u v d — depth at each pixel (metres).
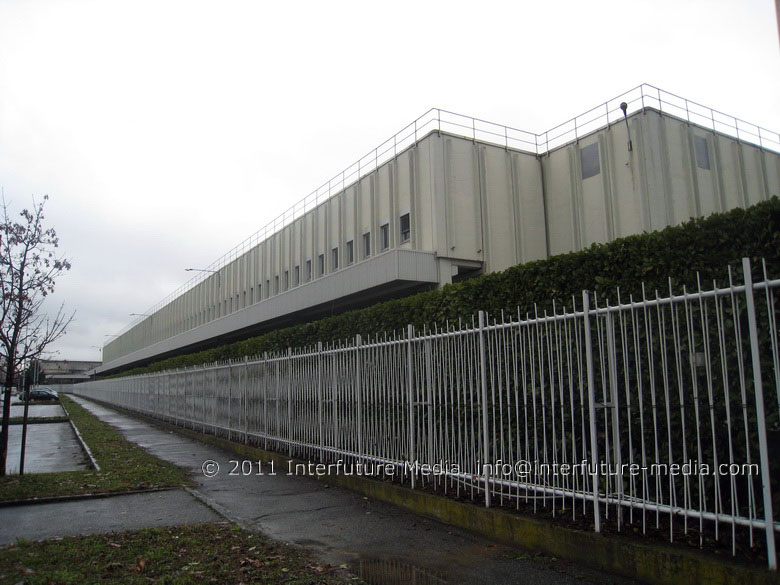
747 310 4.61
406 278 18.52
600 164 20.06
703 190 20.03
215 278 44.03
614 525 5.49
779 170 23.47
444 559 5.58
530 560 5.47
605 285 6.30
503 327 6.78
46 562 5.41
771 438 4.65
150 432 21.00
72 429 23.77
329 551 5.89
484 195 20.81
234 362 16.58
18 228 10.40
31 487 8.94
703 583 4.36
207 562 5.43
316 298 23.22
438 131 20.23
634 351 5.70
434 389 7.86
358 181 24.27
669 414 5.06
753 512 4.38
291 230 30.98
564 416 6.22
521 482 6.47
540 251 21.61
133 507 8.02
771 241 4.85
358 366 9.59
